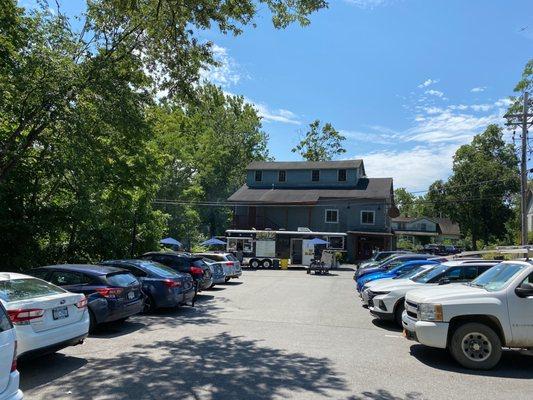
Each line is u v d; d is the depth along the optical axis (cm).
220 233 5706
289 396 591
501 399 593
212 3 1088
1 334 436
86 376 676
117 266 1332
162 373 692
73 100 1452
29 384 638
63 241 1955
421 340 770
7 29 1320
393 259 1886
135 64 1509
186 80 1402
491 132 6294
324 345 906
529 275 755
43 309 695
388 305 1119
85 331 777
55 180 1819
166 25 1211
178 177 4078
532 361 803
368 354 836
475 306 747
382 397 595
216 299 1659
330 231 4331
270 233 3741
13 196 1622
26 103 1388
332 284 2341
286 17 1112
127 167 1919
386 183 4622
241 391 609
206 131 4538
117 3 1214
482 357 740
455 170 6353
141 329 1063
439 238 8238
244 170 6266
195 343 911
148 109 1712
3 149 1464
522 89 2658
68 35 1486
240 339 953
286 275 2989
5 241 1583
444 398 595
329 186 4678
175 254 1733
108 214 2180
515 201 6172
